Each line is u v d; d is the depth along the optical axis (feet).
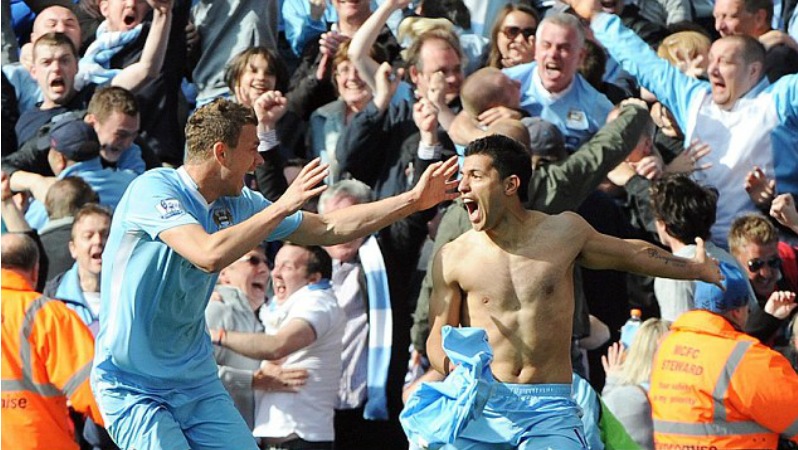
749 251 96.02
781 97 101.55
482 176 63.36
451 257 64.85
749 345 80.38
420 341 88.58
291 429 87.71
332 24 111.34
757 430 80.48
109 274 63.00
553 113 102.37
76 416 93.30
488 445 63.93
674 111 104.53
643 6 112.06
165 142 108.58
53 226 99.45
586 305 92.48
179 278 62.34
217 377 66.74
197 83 110.11
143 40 110.52
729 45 102.22
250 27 109.50
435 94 98.37
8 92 109.70
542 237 64.13
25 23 116.67
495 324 63.72
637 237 97.50
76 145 101.96
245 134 63.10
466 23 110.22
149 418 63.98
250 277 94.22
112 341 63.21
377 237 96.02
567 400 64.08
